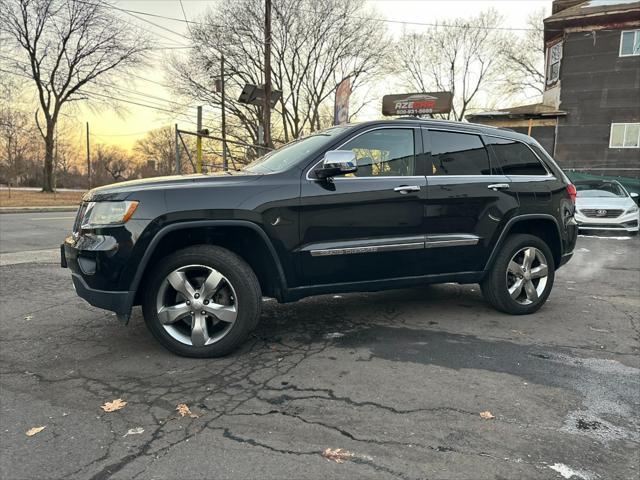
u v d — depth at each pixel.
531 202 4.65
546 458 2.35
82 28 32.47
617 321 4.64
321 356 3.64
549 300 5.46
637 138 20.11
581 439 2.52
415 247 4.09
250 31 30.61
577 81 20.94
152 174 68.94
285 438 2.51
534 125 21.77
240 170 4.34
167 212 3.36
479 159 4.50
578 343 3.99
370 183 3.91
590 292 5.92
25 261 7.59
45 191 34.81
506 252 4.58
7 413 2.77
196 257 3.48
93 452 2.38
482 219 4.39
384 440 2.49
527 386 3.15
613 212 11.02
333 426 2.62
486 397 2.98
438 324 4.45
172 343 3.57
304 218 3.68
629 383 3.22
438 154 4.29
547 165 4.91
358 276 3.96
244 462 2.30
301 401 2.91
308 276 3.77
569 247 5.04
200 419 2.70
